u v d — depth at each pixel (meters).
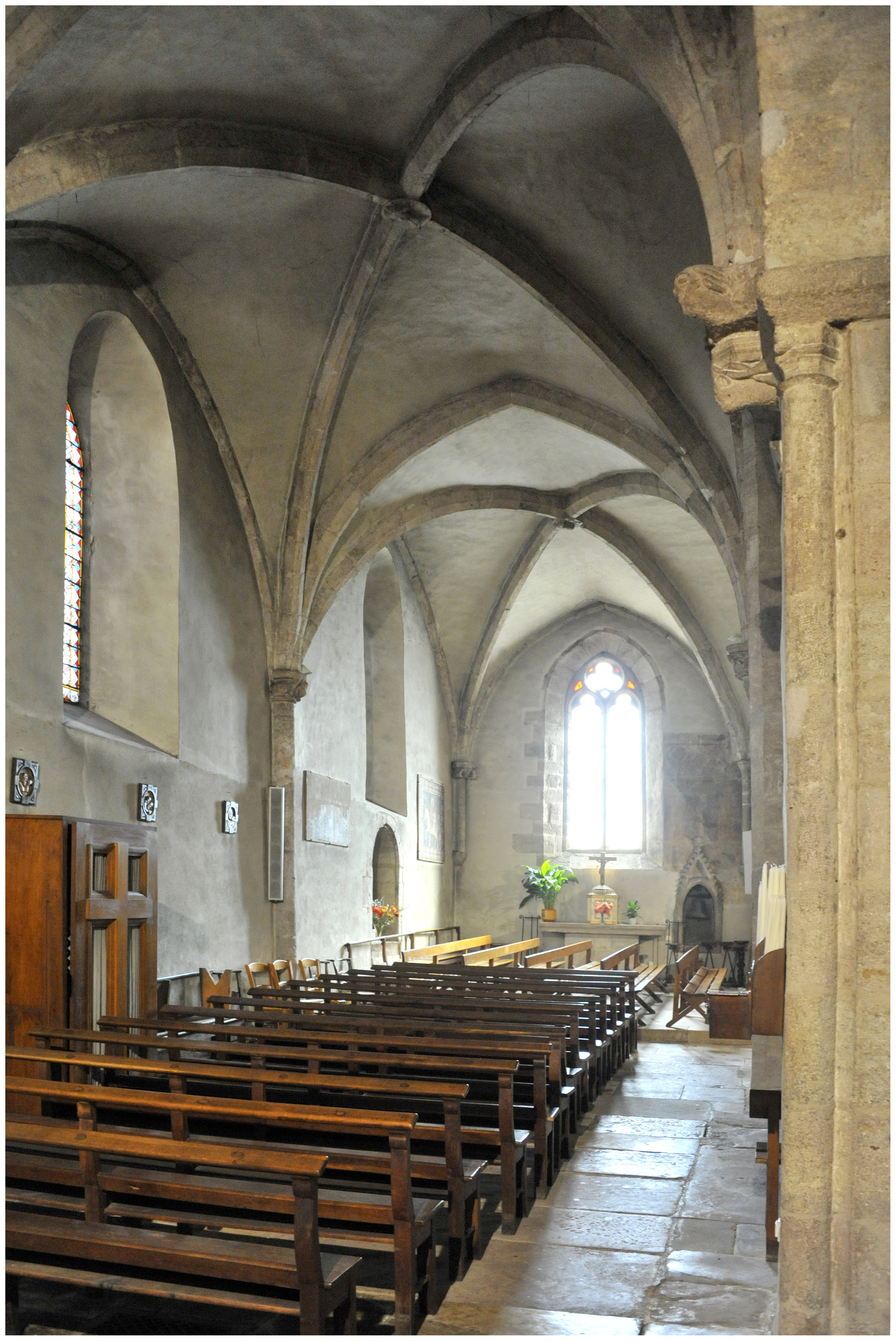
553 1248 6.17
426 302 12.63
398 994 10.77
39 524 9.03
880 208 4.39
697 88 6.12
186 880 11.58
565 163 10.18
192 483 12.30
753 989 5.57
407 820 20.17
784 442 4.42
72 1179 5.11
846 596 4.30
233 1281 4.81
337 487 14.34
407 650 20.47
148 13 7.79
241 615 13.49
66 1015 7.51
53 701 9.07
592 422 14.12
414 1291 4.89
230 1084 7.41
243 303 12.03
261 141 9.77
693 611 20.17
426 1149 6.52
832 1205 4.07
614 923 22.50
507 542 20.28
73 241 10.01
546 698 24.16
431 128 9.59
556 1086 7.92
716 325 5.70
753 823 9.93
